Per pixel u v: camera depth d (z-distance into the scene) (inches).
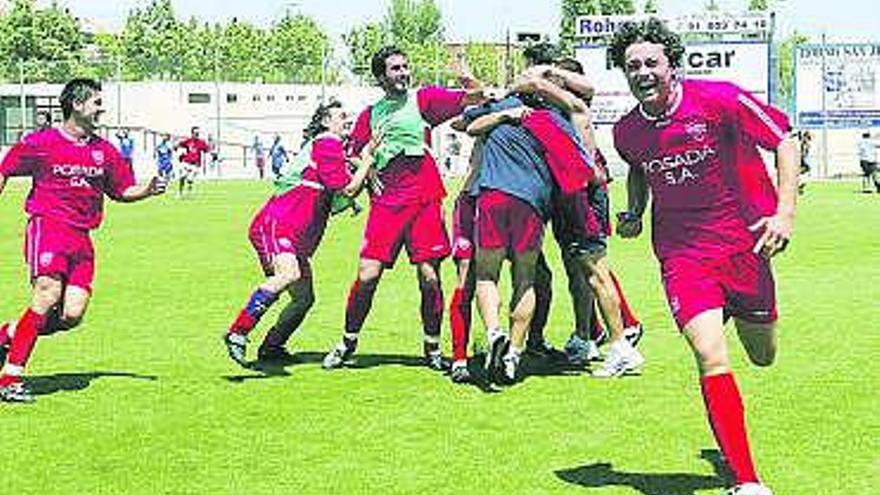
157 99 2901.1
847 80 2127.2
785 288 635.5
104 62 3129.9
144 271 738.8
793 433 330.6
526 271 393.4
